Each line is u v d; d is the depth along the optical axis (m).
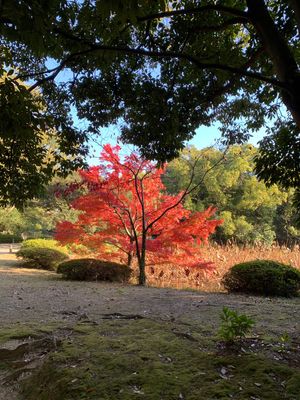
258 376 2.72
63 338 3.79
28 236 25.22
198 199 21.41
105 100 5.44
